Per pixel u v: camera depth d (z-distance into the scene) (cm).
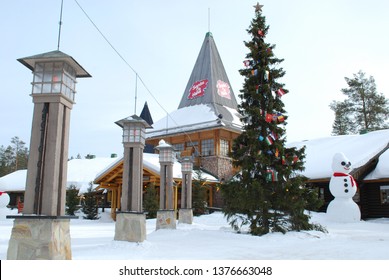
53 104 653
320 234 1348
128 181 1024
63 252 639
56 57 652
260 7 1552
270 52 1503
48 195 621
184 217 1823
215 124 3133
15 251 605
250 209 1359
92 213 2881
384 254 935
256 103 1491
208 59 3872
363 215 2531
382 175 2416
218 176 3081
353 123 4900
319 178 2561
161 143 1600
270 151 1425
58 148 644
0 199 2373
